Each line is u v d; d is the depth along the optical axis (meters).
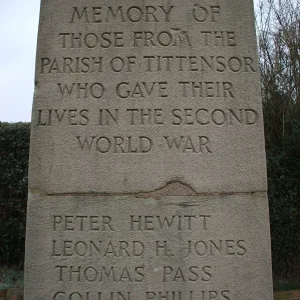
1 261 1.88
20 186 1.91
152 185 0.72
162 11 0.77
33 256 0.70
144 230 0.70
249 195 0.72
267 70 2.33
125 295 0.69
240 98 0.75
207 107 0.74
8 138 1.93
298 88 2.22
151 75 0.75
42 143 0.73
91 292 0.69
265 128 2.11
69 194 0.71
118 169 0.72
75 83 0.75
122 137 0.73
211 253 0.70
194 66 0.75
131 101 0.74
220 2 0.78
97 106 0.74
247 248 0.70
